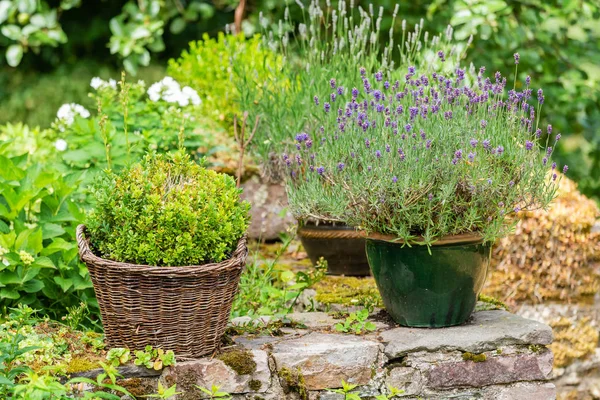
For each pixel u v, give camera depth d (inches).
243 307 162.9
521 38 278.7
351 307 157.6
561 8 281.4
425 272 137.2
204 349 127.8
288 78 193.5
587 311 201.5
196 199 126.3
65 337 132.3
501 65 287.0
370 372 133.8
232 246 131.3
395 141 134.8
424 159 131.4
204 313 125.3
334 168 138.2
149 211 123.0
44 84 336.8
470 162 127.4
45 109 333.4
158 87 200.7
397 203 133.6
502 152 130.6
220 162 207.2
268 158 193.8
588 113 300.0
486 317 149.0
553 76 287.7
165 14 322.7
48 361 124.1
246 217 133.9
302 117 181.3
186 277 121.6
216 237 124.8
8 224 163.9
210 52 229.0
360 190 133.2
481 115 142.7
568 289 199.0
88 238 130.4
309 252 186.7
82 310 147.3
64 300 157.3
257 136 194.5
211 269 122.0
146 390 123.7
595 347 203.2
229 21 348.2
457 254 136.3
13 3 297.4
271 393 129.3
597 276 200.7
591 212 199.3
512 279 195.0
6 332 128.6
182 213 122.6
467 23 251.8
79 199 177.5
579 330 200.8
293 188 152.6
